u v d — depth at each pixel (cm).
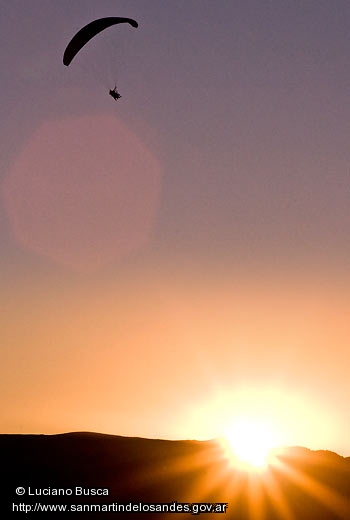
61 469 10631
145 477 10656
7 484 10088
